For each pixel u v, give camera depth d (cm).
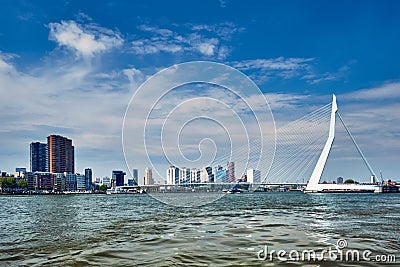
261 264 1154
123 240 1675
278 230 1905
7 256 1413
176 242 1559
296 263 1164
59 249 1520
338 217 2728
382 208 3872
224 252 1330
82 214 3553
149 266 1155
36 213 3925
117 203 6009
